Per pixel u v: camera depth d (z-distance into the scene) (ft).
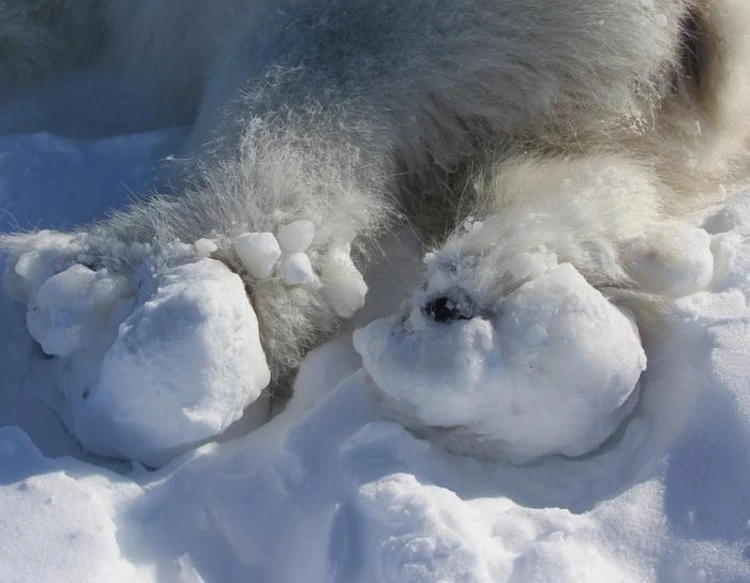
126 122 16.07
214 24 14.42
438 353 9.88
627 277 10.93
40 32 16.71
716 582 8.65
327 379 10.80
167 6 15.23
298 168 11.35
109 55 17.01
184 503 9.75
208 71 14.80
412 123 11.93
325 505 9.39
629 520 9.21
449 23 11.93
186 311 9.82
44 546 8.83
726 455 9.60
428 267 10.69
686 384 10.29
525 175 11.67
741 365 10.16
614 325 10.09
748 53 12.21
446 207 12.34
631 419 10.32
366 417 10.15
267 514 9.54
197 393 9.87
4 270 12.10
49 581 8.56
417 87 11.88
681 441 9.80
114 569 8.84
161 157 14.11
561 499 9.76
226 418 10.08
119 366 9.91
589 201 11.25
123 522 9.46
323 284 10.96
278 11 12.48
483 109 12.10
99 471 9.84
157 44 15.71
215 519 9.62
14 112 16.10
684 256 11.03
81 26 17.01
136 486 9.77
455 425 10.05
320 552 9.02
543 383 9.87
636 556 8.97
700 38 12.23
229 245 10.74
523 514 9.24
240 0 13.74
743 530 9.00
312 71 11.89
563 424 9.95
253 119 11.72
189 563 9.24
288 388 11.07
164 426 9.98
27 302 11.63
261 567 9.29
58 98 16.48
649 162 12.45
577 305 9.96
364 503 9.16
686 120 12.56
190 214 11.23
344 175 11.48
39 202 13.53
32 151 14.34
